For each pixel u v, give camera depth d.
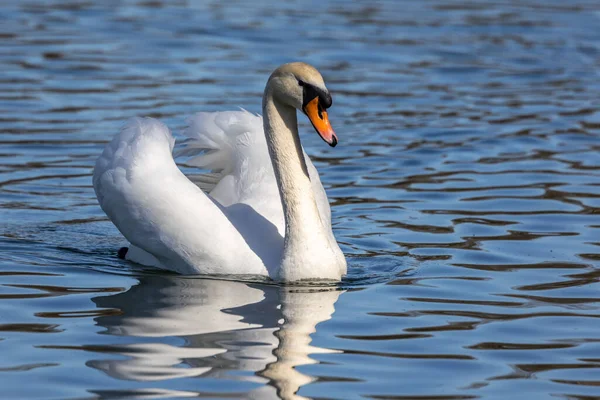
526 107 22.78
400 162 18.70
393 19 32.12
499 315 11.31
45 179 17.34
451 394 9.09
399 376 9.51
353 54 27.41
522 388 9.27
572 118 21.84
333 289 12.34
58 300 11.66
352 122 21.44
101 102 22.06
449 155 19.16
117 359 9.77
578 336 10.66
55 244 14.27
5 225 14.98
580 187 17.03
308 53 27.28
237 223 13.29
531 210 15.80
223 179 14.20
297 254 12.65
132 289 12.20
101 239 14.66
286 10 32.97
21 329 10.62
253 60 26.33
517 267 13.16
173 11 32.12
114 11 31.81
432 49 28.28
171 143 13.71
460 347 10.30
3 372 9.43
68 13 31.23
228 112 14.31
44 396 8.89
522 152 19.31
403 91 24.02
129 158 13.43
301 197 12.78
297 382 9.29
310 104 12.36
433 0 35.62
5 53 26.05
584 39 29.92
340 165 18.53
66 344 10.16
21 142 19.27
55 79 23.91
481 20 32.28
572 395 9.13
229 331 10.62
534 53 28.17
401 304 11.70
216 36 28.88
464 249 13.98
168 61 25.95
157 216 13.08
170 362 9.70
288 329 10.73
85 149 18.98
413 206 16.14
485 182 17.41
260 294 12.08
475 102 23.20
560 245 14.08
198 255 12.95
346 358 9.94
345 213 15.83
